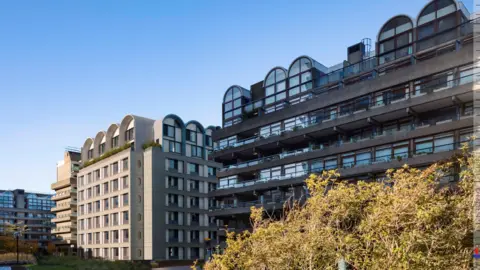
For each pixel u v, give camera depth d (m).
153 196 57.22
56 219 86.75
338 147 30.11
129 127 62.88
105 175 63.88
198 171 65.00
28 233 127.12
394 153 27.31
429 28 27.05
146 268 49.91
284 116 34.69
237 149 38.72
